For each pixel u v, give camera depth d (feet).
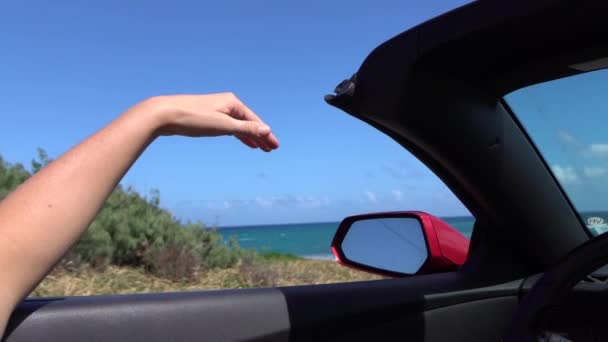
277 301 5.25
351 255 8.20
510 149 5.79
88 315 4.36
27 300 4.39
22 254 3.19
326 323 5.40
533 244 6.33
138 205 30.07
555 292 4.51
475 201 6.15
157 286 23.50
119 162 3.56
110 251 24.27
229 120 3.90
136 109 3.73
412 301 5.88
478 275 6.43
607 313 4.49
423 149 5.62
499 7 4.32
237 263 30.37
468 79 5.27
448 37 4.61
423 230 7.04
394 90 4.95
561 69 5.28
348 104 5.16
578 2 4.01
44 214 3.27
